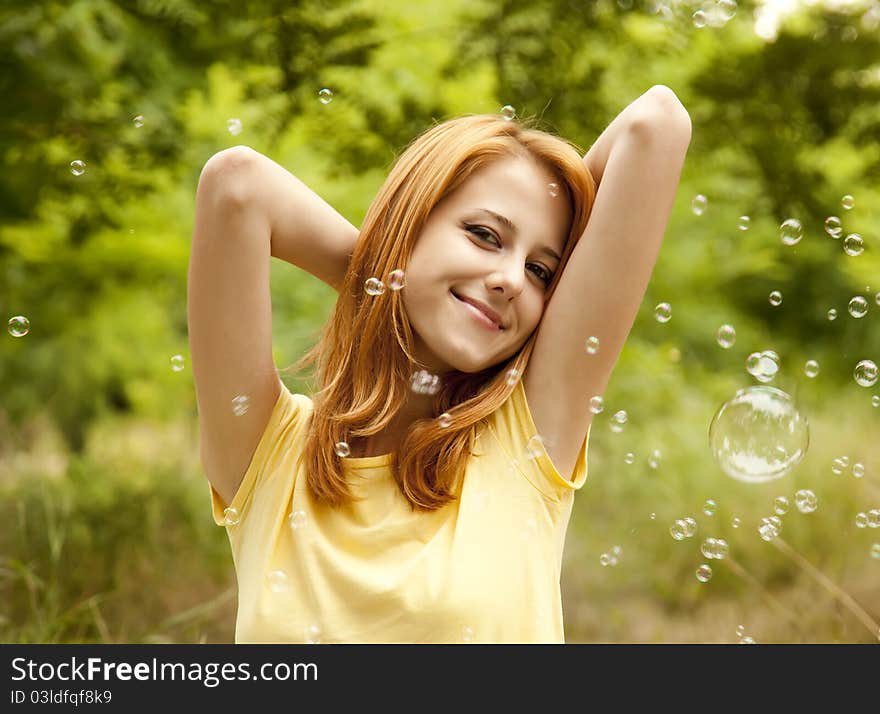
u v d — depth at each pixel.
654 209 2.78
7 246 10.32
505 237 2.77
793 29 8.08
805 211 8.53
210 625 5.82
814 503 3.24
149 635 4.72
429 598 2.60
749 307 12.44
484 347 2.75
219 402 2.86
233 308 2.80
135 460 8.08
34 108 7.09
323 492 2.77
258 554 2.81
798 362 11.77
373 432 2.78
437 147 2.83
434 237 2.78
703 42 8.18
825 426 8.91
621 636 6.53
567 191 2.86
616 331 2.81
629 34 7.51
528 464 2.81
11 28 7.05
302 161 8.75
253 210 2.79
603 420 9.67
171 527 6.84
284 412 2.94
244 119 7.51
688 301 12.09
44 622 4.89
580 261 2.80
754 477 3.19
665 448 9.00
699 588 6.91
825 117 8.34
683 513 7.78
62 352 12.45
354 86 7.34
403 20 8.01
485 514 2.72
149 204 9.52
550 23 7.35
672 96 2.82
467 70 7.56
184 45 7.38
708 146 8.23
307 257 2.93
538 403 2.86
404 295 2.80
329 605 2.65
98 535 6.16
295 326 9.35
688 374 11.16
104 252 10.49
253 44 7.18
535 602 2.67
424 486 2.72
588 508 8.35
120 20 7.21
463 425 2.76
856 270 11.66
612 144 2.86
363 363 2.83
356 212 9.12
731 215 11.28
